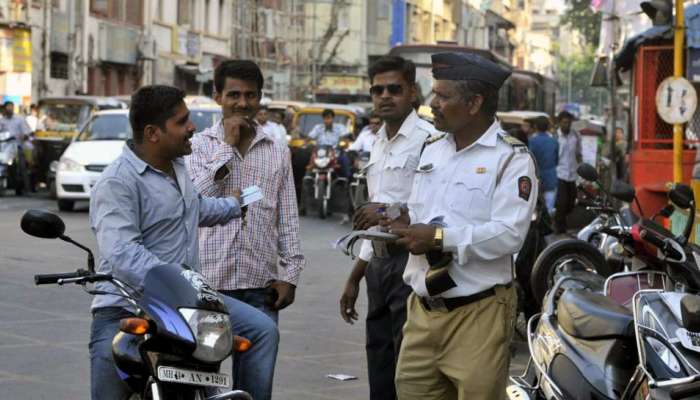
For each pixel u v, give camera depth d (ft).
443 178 17.74
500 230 17.15
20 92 113.60
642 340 17.43
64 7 125.70
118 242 16.19
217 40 178.50
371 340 22.27
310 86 200.64
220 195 20.68
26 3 115.34
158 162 16.88
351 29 207.62
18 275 43.11
